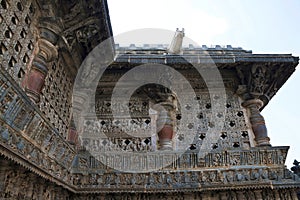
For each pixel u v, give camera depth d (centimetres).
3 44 679
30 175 780
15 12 736
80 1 931
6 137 645
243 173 1152
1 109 642
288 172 1145
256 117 1291
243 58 1259
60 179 969
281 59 1248
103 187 1134
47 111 983
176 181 1145
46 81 979
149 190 1121
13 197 717
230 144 1274
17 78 759
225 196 1126
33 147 806
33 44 849
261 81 1305
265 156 1185
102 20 1014
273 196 1118
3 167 652
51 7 877
